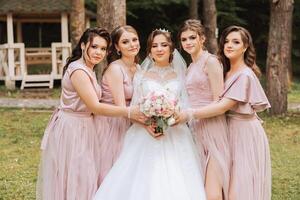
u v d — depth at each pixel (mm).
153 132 4707
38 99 17203
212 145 4793
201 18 26047
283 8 13156
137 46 4945
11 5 20078
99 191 4766
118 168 4805
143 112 4562
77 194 4777
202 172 4844
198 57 4855
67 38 20469
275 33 13344
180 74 4910
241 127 4797
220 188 4785
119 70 4852
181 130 4867
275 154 9352
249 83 4715
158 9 25844
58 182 4855
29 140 10531
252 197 4785
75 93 4793
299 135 11141
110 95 4922
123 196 4711
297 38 26750
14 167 8367
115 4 10891
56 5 20406
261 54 27562
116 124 4969
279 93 13445
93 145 4879
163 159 4742
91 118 4898
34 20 21781
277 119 12984
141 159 4762
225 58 4879
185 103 4844
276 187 7188
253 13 27609
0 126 12062
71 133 4797
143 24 27109
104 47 4801
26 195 6762
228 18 26000
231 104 4680
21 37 22469
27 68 21516
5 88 19953
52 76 20094
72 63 4820
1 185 7246
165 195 4609
